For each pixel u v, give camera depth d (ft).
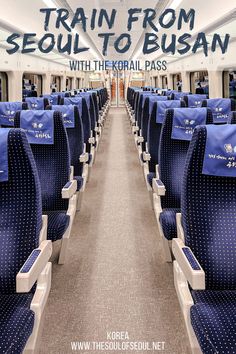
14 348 3.78
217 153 4.79
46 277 4.97
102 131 31.94
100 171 17.62
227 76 23.04
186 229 4.99
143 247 9.28
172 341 5.83
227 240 4.87
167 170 8.20
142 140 14.46
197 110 7.95
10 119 11.84
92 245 9.41
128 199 13.20
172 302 6.86
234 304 4.45
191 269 4.28
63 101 14.35
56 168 8.11
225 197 4.95
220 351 3.70
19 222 4.76
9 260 4.70
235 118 6.87
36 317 4.48
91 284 7.52
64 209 8.14
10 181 4.73
